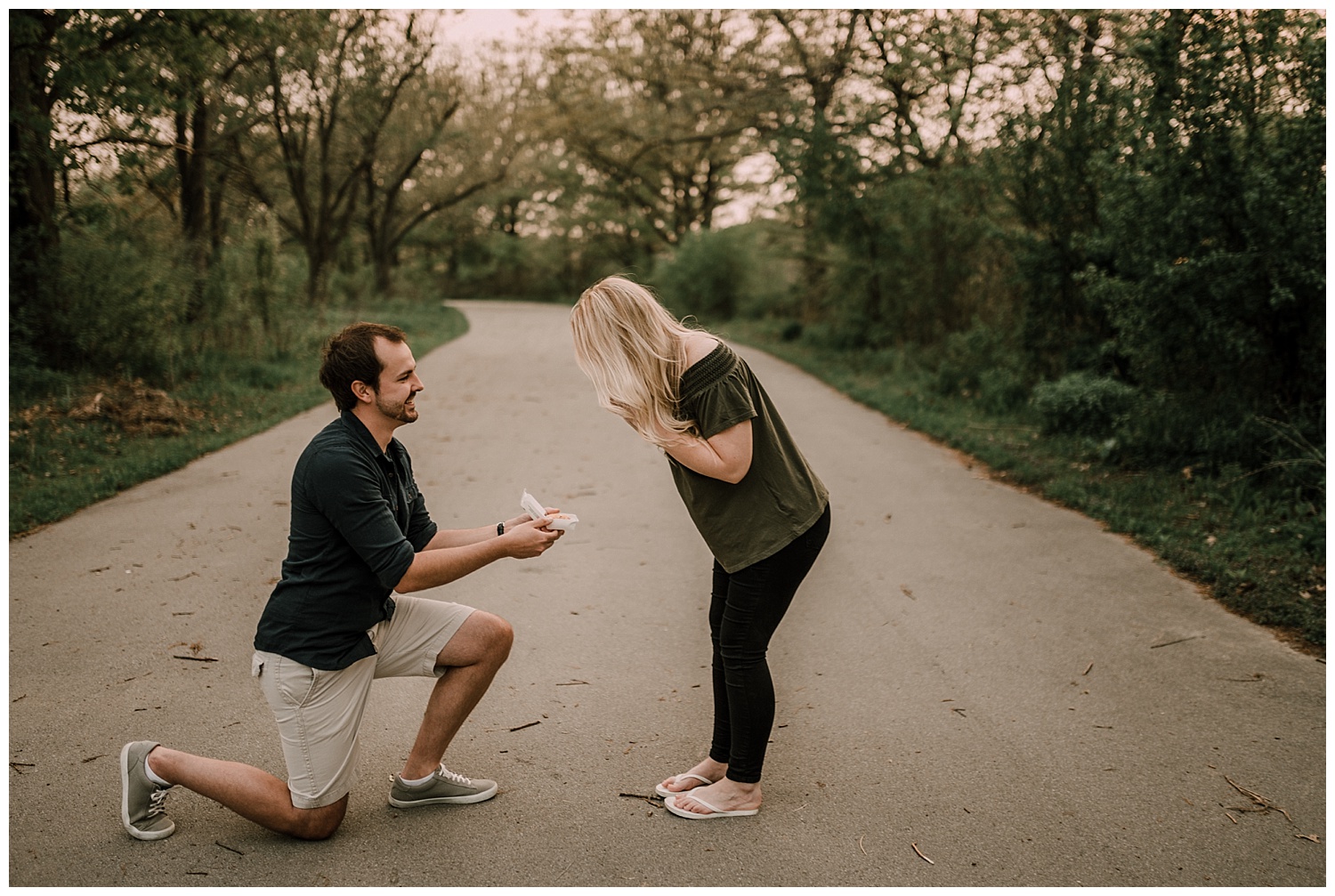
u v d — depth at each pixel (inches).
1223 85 264.8
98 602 183.6
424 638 110.0
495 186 1424.7
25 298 402.9
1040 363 418.9
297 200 995.9
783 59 767.1
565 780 122.3
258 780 104.3
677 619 182.2
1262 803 117.7
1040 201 400.8
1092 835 111.1
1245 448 270.4
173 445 329.1
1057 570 212.8
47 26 390.6
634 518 257.9
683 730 137.0
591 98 1282.0
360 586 100.2
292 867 102.7
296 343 577.9
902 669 159.5
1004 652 166.4
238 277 542.3
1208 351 286.5
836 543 236.5
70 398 361.7
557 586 200.8
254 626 173.6
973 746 132.7
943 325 581.0
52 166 412.8
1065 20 407.8
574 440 373.1
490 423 410.6
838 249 717.9
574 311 106.8
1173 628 177.2
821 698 148.6
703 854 106.6
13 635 166.7
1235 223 270.4
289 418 405.4
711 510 109.4
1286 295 249.6
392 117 1145.4
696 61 829.2
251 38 496.1
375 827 110.8
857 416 440.8
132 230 473.7
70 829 109.0
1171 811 116.3
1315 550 208.5
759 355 767.1
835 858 106.2
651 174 1652.3
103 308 415.2
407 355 101.0
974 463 333.4
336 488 95.8
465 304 1581.0
